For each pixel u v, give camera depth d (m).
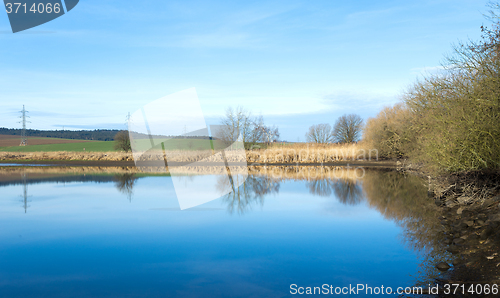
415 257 4.68
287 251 5.00
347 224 6.73
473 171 9.09
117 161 33.28
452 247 4.93
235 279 3.90
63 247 5.29
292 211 8.08
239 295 3.45
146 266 4.39
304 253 4.90
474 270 4.07
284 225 6.61
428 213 7.74
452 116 9.45
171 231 6.18
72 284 3.81
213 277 3.99
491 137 8.45
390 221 6.98
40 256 4.85
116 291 3.62
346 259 4.62
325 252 4.94
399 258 4.66
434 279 3.83
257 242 5.46
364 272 4.13
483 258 4.45
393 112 28.67
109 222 6.98
